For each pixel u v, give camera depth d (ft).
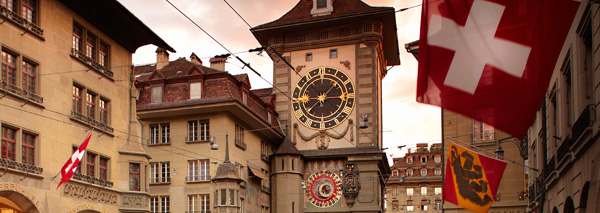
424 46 40.96
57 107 96.53
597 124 47.52
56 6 98.22
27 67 91.04
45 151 92.43
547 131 80.07
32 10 93.40
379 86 208.03
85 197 101.55
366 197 188.44
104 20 110.52
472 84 40.01
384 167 204.54
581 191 55.36
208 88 167.12
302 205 191.93
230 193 156.15
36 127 91.04
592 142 50.26
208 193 160.15
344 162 193.67
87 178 102.47
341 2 203.51
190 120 166.71
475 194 79.15
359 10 198.08
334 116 196.65
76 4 102.73
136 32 117.91
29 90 91.04
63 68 98.94
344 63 198.80
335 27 200.34
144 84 173.06
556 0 39.55
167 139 167.43
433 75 40.63
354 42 198.70
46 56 94.73
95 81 108.27
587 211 51.37
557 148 73.26
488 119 39.91
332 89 198.59
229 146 162.20
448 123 128.98
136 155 116.57
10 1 88.38
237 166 165.07
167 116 168.25
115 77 115.34
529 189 105.19
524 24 39.73
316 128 197.26
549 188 78.07
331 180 193.36
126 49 120.67
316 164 196.03
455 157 80.84
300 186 189.88
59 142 96.12
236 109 163.43
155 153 166.91
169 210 162.81
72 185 98.02
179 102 166.30
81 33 106.11
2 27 85.20
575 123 56.34
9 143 85.87
